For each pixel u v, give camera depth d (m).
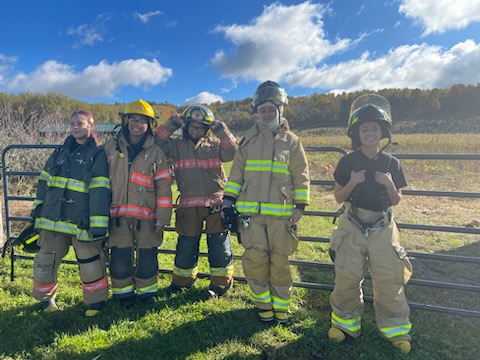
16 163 8.91
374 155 2.63
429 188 10.55
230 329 2.88
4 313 3.16
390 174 2.57
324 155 18.25
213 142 3.48
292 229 2.80
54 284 3.21
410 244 5.44
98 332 2.85
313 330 2.86
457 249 5.16
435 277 4.14
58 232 3.05
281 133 2.85
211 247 3.50
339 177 2.68
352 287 2.61
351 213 2.61
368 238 2.55
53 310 3.20
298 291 3.64
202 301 3.38
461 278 4.11
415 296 3.57
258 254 2.79
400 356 2.54
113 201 3.09
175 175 3.44
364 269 2.62
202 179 3.37
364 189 2.57
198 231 3.46
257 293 2.90
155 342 2.72
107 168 3.09
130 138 3.23
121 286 3.16
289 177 2.81
